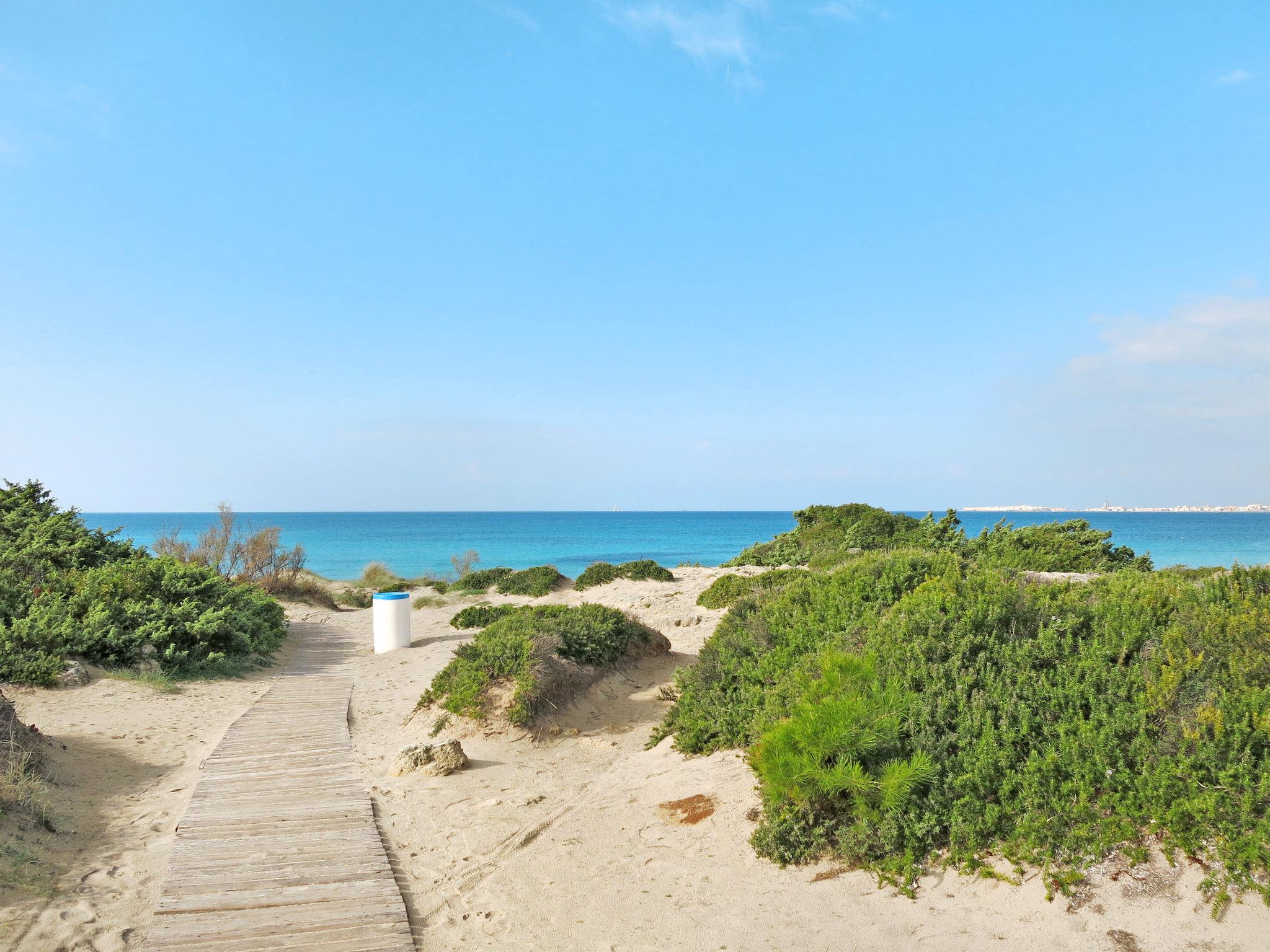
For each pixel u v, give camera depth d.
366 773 7.87
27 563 15.45
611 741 9.37
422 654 16.03
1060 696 5.92
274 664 14.87
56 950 4.36
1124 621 6.80
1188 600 7.03
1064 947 4.14
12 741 6.85
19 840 5.57
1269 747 4.95
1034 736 5.69
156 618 13.43
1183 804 4.67
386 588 31.66
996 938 4.27
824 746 5.56
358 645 17.91
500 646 10.34
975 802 5.18
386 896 5.10
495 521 167.62
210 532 25.91
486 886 5.38
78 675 11.20
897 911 4.62
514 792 7.42
